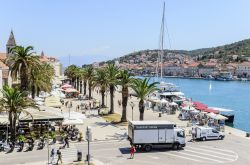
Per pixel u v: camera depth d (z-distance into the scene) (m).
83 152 46.00
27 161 40.81
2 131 50.00
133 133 47.25
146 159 43.38
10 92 46.69
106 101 103.06
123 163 41.34
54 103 64.62
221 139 56.75
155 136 47.81
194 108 84.25
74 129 55.22
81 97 114.44
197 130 55.53
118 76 71.62
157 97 115.06
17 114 48.19
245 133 63.81
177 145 48.75
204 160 43.47
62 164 39.62
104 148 48.62
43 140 47.59
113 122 69.19
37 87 77.81
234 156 45.62
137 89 61.25
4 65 72.94
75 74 145.38
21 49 63.19
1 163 39.84
